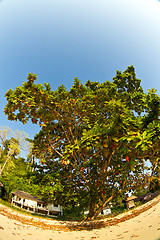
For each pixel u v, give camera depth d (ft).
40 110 31.04
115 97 36.14
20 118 29.91
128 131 15.57
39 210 104.27
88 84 48.42
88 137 15.20
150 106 17.56
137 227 23.81
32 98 26.99
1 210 39.32
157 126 13.53
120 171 38.11
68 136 41.65
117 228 26.94
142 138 13.42
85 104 34.83
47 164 48.01
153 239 13.89
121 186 40.93
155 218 26.99
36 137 43.21
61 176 42.86
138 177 44.04
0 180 104.22
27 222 33.88
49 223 38.73
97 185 35.47
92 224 34.35
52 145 40.73
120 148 14.76
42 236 21.62
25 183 117.39
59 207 110.32
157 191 70.23
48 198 50.37
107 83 41.52
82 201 39.75
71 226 34.27
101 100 37.09
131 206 85.15
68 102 33.19
